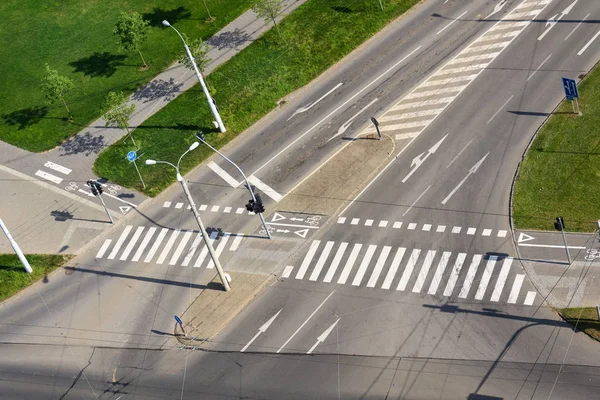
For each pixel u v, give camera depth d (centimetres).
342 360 5662
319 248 6475
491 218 6353
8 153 8000
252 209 6294
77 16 9394
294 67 8156
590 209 6209
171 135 7781
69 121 8181
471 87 7525
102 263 6825
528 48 7756
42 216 7331
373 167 7000
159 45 8756
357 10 8581
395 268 6188
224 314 6150
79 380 5962
